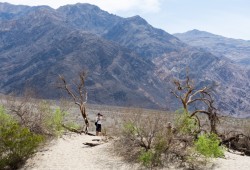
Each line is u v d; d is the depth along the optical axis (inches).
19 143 603.2
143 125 680.4
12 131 600.7
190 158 651.5
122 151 695.1
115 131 770.8
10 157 596.4
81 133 1049.5
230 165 661.3
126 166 633.0
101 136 973.2
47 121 870.4
